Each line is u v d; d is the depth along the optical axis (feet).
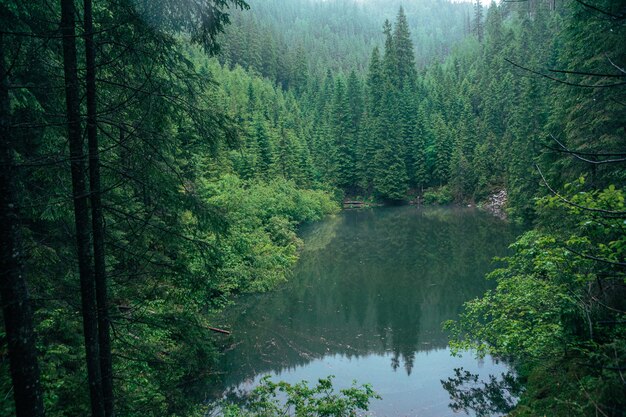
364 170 208.74
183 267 22.43
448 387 40.06
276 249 90.17
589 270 22.77
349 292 70.59
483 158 175.01
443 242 106.01
